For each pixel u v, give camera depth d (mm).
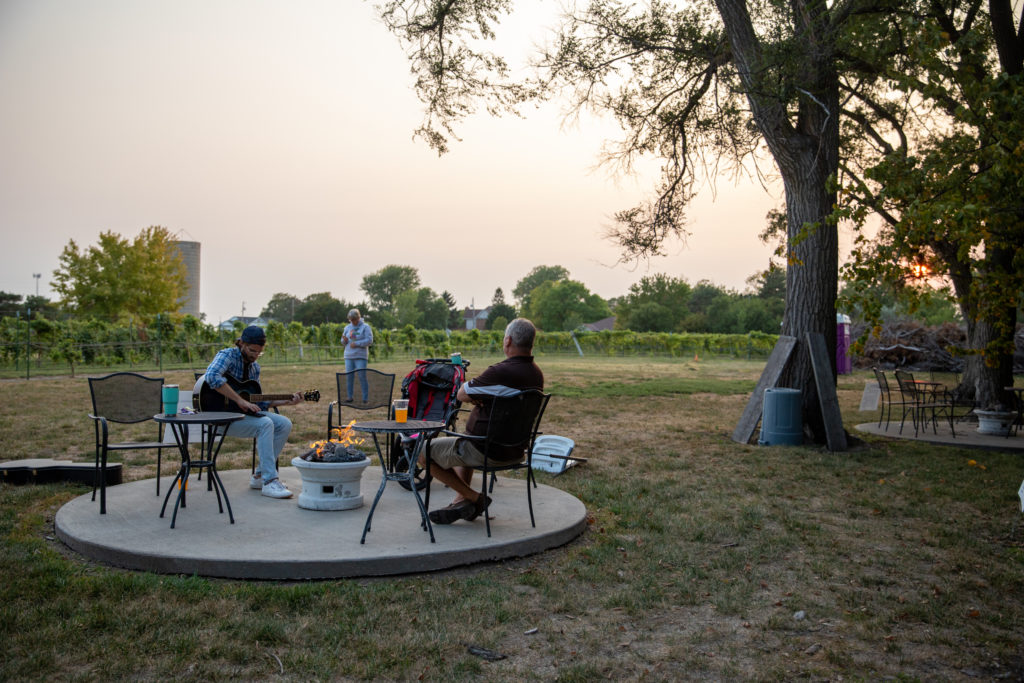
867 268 8531
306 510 5316
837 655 3430
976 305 9938
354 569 4148
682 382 22312
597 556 4801
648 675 3191
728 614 3941
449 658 3260
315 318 102375
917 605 4109
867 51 10289
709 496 6801
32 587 3816
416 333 39594
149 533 4605
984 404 13625
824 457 9188
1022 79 7531
